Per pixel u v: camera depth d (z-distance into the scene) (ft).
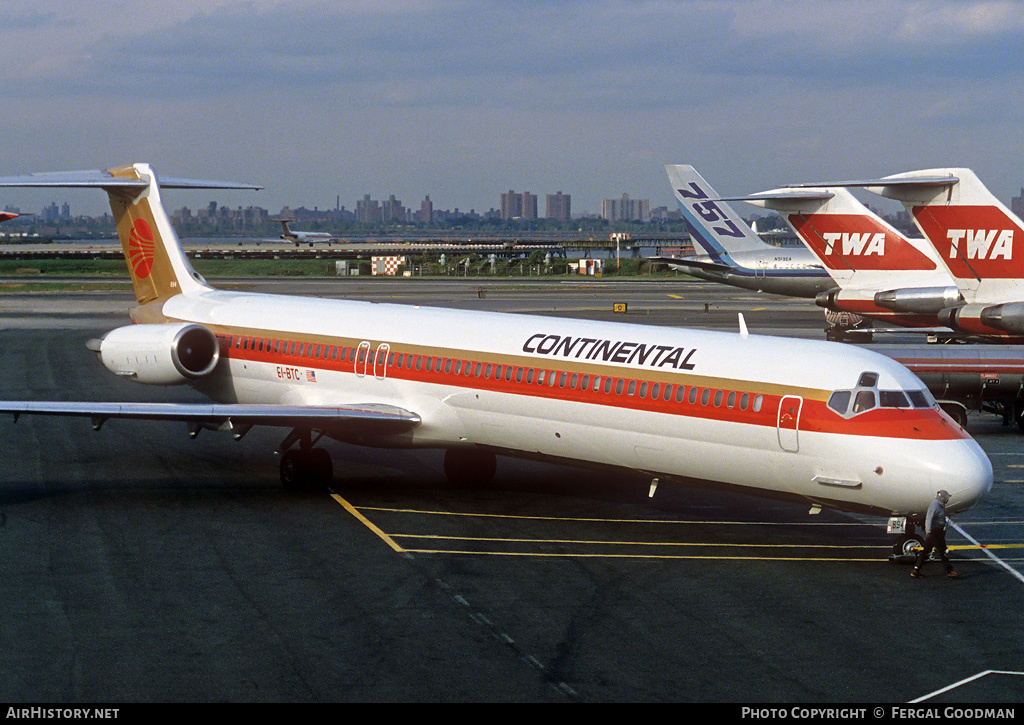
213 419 129.90
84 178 173.68
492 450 134.92
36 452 159.94
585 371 122.72
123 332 160.86
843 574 104.37
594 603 94.99
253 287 576.20
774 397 108.68
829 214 296.30
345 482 143.74
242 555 108.88
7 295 504.43
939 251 223.51
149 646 83.35
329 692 74.95
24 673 77.71
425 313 145.69
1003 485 145.28
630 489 141.18
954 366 179.93
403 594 96.94
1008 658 82.64
